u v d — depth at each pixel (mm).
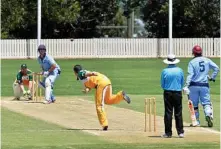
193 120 58562
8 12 179500
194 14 189000
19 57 179875
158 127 57500
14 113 67125
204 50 185250
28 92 81438
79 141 49438
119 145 47500
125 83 104500
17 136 51781
